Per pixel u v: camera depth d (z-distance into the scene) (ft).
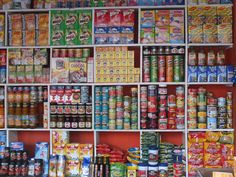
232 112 12.00
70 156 12.28
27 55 12.48
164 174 11.82
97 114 12.18
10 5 12.65
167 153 12.12
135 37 12.74
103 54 12.17
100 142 13.20
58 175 12.07
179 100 11.96
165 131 12.28
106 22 12.21
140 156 12.06
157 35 12.01
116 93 12.19
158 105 12.17
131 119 12.12
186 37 11.90
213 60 12.09
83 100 12.25
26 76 12.46
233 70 11.83
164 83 12.00
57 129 12.28
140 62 12.23
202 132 11.94
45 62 12.44
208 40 11.84
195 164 11.71
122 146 13.16
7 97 12.54
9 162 12.17
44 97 12.55
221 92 12.87
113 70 12.13
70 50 12.42
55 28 12.37
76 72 12.26
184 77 12.05
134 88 12.19
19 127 12.43
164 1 12.10
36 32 12.48
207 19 11.85
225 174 6.56
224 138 11.76
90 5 12.39
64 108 12.32
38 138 13.42
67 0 12.48
